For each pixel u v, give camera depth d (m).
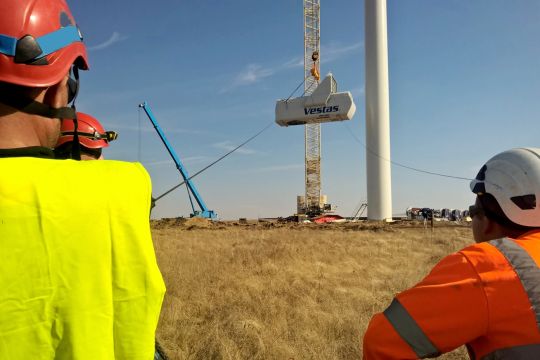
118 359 1.20
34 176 1.14
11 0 1.38
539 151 1.85
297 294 8.25
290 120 61.47
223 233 29.19
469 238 21.98
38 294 1.11
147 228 1.30
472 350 1.65
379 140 56.56
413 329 1.52
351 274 11.02
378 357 1.58
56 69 1.47
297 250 15.15
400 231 30.73
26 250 1.09
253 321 6.36
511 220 1.80
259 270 11.22
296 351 5.55
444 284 1.53
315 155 70.75
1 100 1.39
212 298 8.04
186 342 5.76
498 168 1.87
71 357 1.13
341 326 6.49
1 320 1.06
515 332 1.48
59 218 1.14
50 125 1.52
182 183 4.02
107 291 1.19
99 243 1.18
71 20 1.60
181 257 13.91
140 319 1.22
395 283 9.72
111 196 1.23
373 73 56.75
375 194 56.50
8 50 1.36
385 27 57.31
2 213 1.08
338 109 59.06
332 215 61.78
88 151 4.21
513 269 1.53
